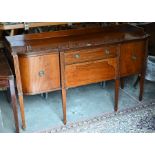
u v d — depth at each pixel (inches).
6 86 85.5
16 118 91.9
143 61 105.0
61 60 88.6
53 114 105.9
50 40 100.9
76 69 92.5
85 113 106.0
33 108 110.1
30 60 85.1
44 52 85.6
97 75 97.5
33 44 95.5
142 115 104.2
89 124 99.1
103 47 93.9
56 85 92.2
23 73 87.0
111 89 124.5
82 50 90.7
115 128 96.7
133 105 111.0
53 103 113.8
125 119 101.7
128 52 99.7
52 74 89.9
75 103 113.0
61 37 105.1
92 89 124.6
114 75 100.7
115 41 95.2
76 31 108.6
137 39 98.8
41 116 104.6
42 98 117.8
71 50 88.8
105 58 95.9
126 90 123.3
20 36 100.6
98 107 109.9
